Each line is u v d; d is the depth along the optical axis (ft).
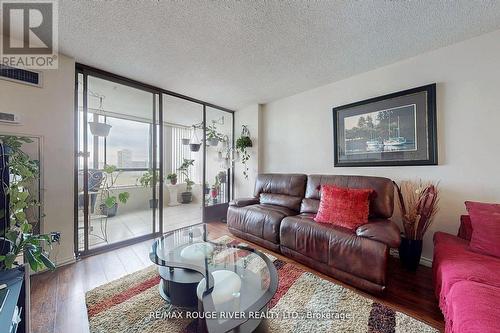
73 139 7.23
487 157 6.04
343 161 9.19
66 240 7.06
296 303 5.02
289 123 11.50
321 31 5.91
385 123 7.93
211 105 12.85
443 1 4.83
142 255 7.77
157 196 10.34
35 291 5.49
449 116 6.66
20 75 6.23
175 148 15.67
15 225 4.63
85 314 4.67
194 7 4.98
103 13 5.15
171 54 7.11
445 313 3.70
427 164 6.97
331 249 6.11
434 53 6.93
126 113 10.34
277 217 8.01
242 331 3.67
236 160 13.79
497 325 2.66
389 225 5.92
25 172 5.24
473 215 4.99
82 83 7.84
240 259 5.20
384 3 4.89
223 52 7.00
